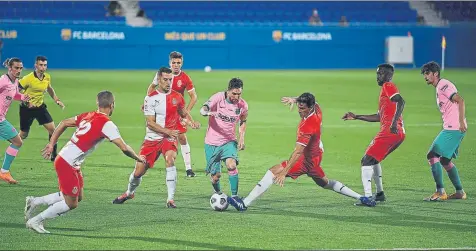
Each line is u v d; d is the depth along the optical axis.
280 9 119.44
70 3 113.75
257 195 24.86
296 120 51.09
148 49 102.00
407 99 65.00
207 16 116.56
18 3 111.81
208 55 103.31
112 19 113.31
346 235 21.55
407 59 105.94
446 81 26.41
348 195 25.64
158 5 116.69
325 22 116.69
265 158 36.41
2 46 97.56
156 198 26.97
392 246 20.27
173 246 20.16
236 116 25.31
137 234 21.52
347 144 40.91
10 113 54.38
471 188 29.14
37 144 40.12
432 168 26.77
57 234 21.44
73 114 53.81
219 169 25.81
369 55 106.75
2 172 29.42
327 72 97.81
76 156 21.08
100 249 19.83
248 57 104.25
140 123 49.28
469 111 56.59
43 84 34.94
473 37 108.44
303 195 27.70
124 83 78.50
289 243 20.58
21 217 23.62
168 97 25.77
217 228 22.31
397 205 26.00
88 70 98.62
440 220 23.64
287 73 95.31
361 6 120.25
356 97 66.25
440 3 119.81
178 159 36.34
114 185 29.36
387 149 25.89
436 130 46.34
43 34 98.75
